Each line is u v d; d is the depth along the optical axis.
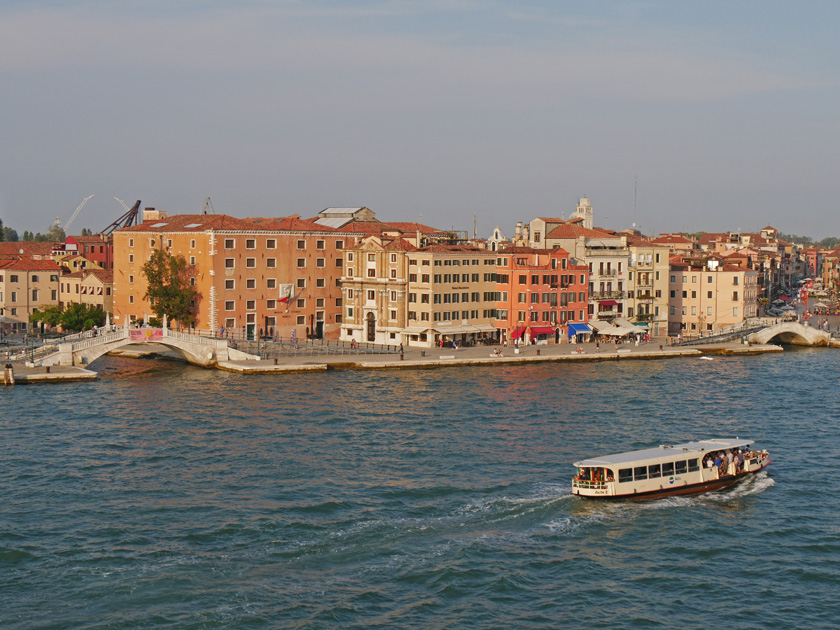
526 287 167.12
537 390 123.62
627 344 172.62
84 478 79.56
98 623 53.38
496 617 55.31
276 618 54.38
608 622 55.06
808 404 115.94
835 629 54.56
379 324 168.50
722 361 157.38
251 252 164.88
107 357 157.25
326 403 112.50
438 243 175.00
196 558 62.22
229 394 118.31
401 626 54.00
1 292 184.50
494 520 69.81
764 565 63.09
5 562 61.41
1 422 100.00
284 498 74.31
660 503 74.69
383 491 76.19
